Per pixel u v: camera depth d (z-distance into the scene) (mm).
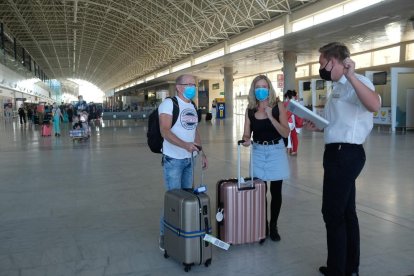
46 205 5887
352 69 2773
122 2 39062
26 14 43719
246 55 30500
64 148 13758
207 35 36375
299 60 35906
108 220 5117
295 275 3477
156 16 40250
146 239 4402
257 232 4113
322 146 13000
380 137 15789
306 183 7199
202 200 3549
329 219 3195
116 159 10773
